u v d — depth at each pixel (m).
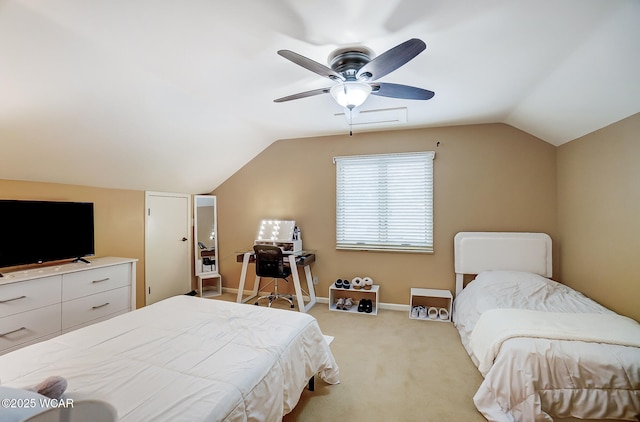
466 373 2.35
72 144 2.51
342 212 4.07
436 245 3.69
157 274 3.96
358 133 3.98
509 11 1.53
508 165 3.47
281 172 4.34
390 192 3.88
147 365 1.37
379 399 2.02
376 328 3.23
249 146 4.12
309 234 4.21
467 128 3.59
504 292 2.82
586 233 2.84
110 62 1.99
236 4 1.47
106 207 3.34
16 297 2.23
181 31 1.70
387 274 3.88
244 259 3.96
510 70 2.19
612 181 2.50
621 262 2.41
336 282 3.91
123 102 2.38
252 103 2.88
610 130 2.52
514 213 3.46
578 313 2.26
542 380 1.68
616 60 1.84
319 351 2.02
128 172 3.28
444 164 3.66
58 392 1.02
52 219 2.73
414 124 3.59
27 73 1.81
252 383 1.30
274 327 1.85
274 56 2.00
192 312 2.09
